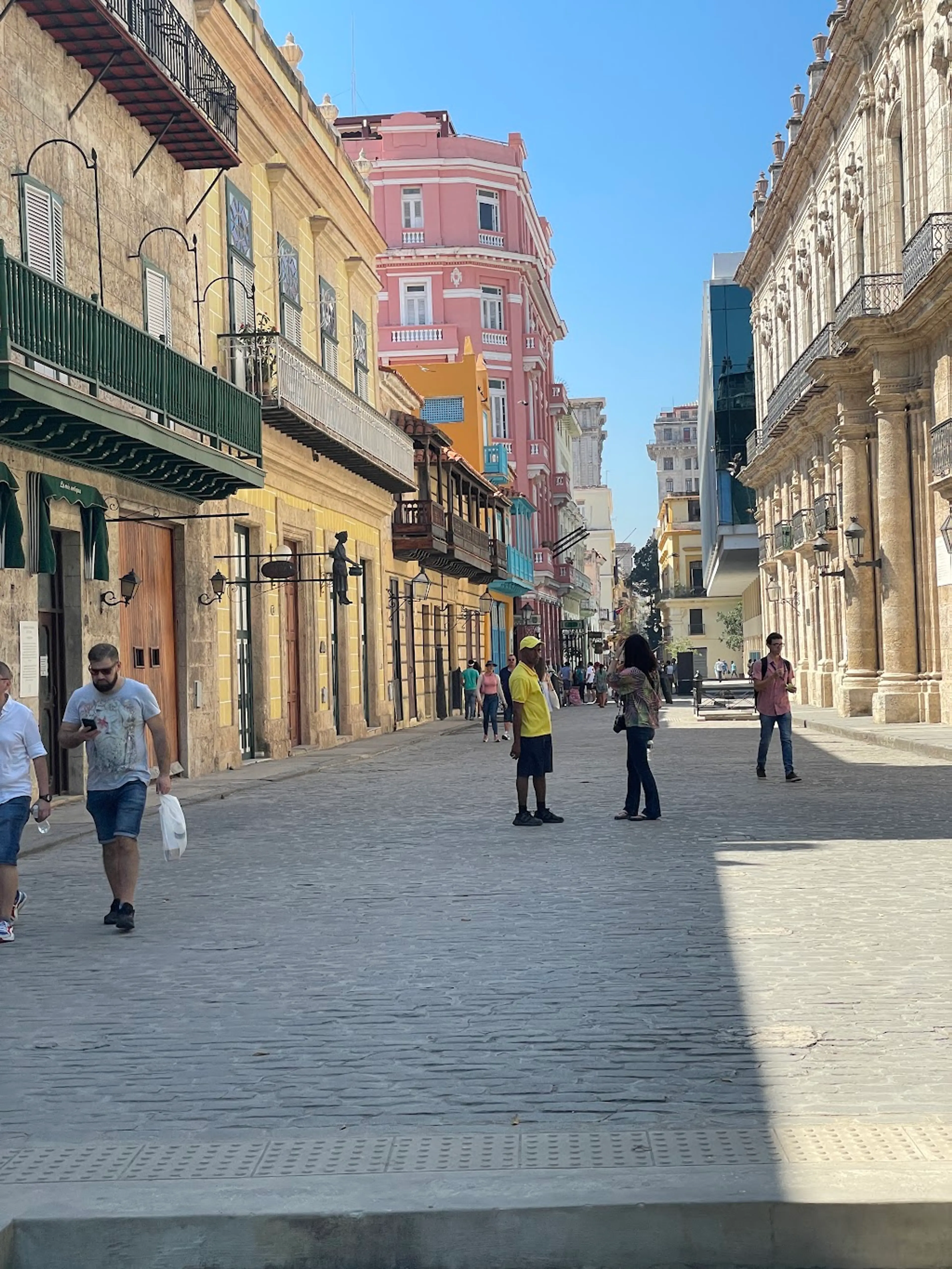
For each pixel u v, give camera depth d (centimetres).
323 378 2772
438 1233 419
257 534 2614
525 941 840
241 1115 528
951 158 2605
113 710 936
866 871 1071
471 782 2073
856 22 3130
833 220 3731
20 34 1691
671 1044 606
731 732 3394
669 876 1076
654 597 12719
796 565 4612
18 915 987
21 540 1614
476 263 6719
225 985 748
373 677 3634
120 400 1861
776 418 4531
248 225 2645
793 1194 421
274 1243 421
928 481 2933
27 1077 586
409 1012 676
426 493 4056
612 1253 417
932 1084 540
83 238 1861
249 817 1638
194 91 2086
